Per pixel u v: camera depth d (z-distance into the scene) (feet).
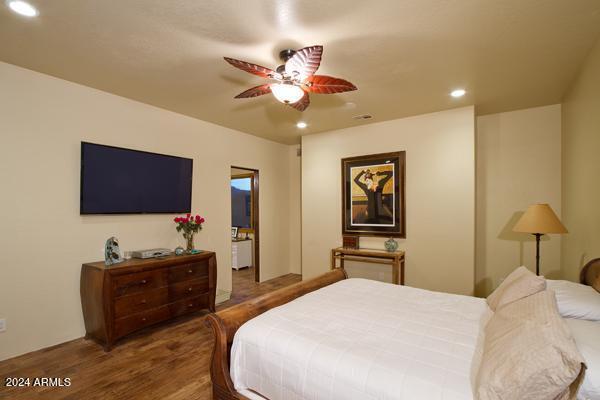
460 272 12.48
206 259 12.19
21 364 8.27
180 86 10.12
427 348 5.03
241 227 23.06
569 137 10.43
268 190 18.15
